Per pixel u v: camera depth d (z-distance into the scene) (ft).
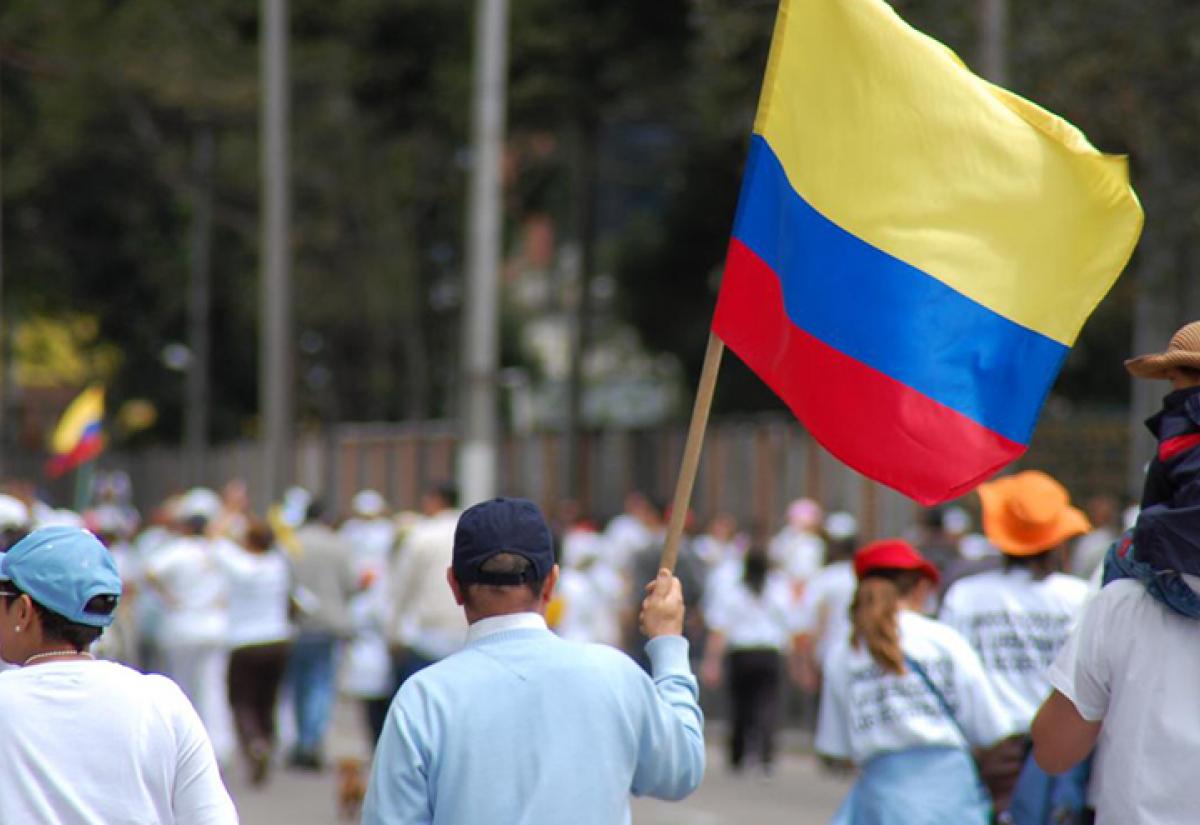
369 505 253.03
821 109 63.16
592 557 206.08
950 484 61.98
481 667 53.78
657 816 169.68
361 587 201.98
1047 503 89.15
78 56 443.73
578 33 383.65
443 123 422.82
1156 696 56.03
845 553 188.96
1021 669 88.07
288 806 174.29
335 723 235.61
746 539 262.06
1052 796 83.05
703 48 298.35
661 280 462.60
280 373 313.94
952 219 61.93
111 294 541.34
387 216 480.23
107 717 55.52
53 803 54.80
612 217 533.96
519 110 394.73
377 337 544.21
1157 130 240.94
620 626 219.41
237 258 542.16
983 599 89.04
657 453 308.19
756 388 465.47
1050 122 61.41
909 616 83.82
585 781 53.16
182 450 528.63
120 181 492.95
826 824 164.14
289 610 194.49
